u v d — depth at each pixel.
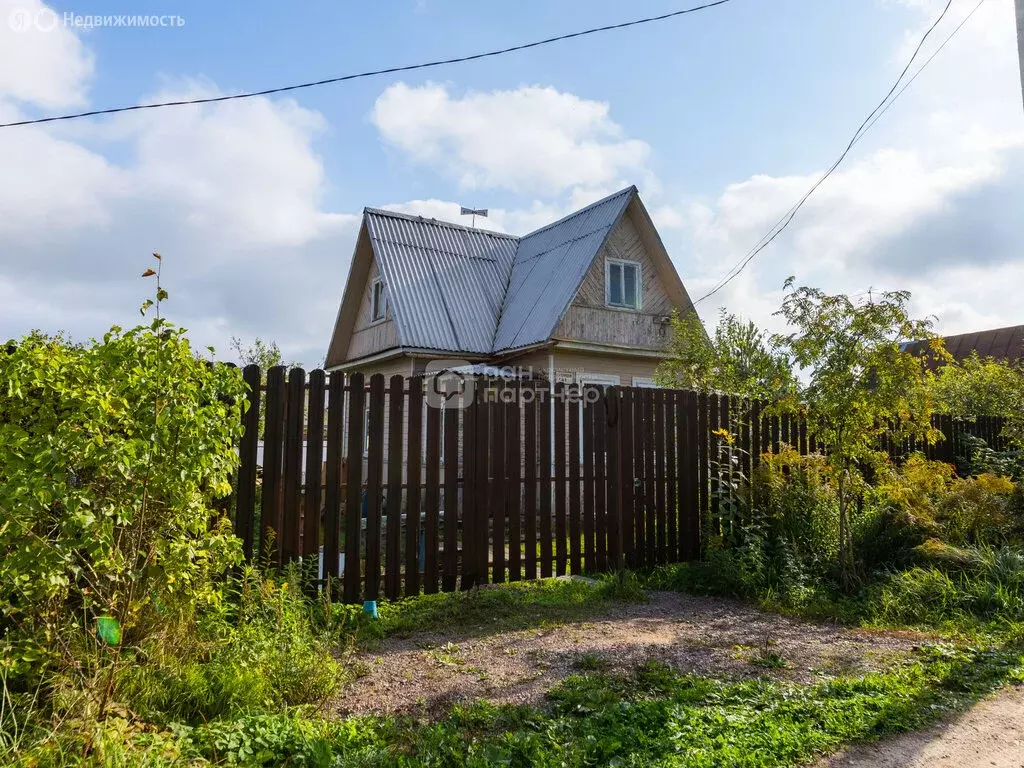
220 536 4.17
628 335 17.20
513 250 21.59
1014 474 10.70
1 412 3.56
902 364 6.69
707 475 8.44
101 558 3.33
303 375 5.83
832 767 3.10
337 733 3.36
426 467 6.41
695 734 3.36
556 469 7.31
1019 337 20.81
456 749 3.21
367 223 18.94
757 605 6.49
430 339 16.47
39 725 2.93
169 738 3.03
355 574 5.93
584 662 4.61
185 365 3.94
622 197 17.53
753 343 12.71
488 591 6.51
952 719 3.65
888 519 7.91
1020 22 5.10
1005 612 5.80
